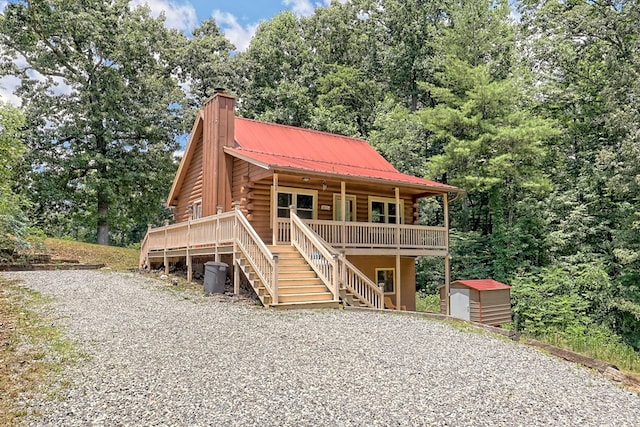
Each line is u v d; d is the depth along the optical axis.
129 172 25.08
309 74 31.64
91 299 10.24
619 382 6.48
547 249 20.19
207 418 4.39
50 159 23.50
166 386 5.14
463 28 23.38
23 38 23.25
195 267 14.88
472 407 5.03
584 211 19.31
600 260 18.05
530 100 23.64
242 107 30.83
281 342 7.14
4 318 7.89
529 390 5.74
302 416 4.52
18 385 5.03
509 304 15.66
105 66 25.30
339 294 11.38
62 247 20.34
